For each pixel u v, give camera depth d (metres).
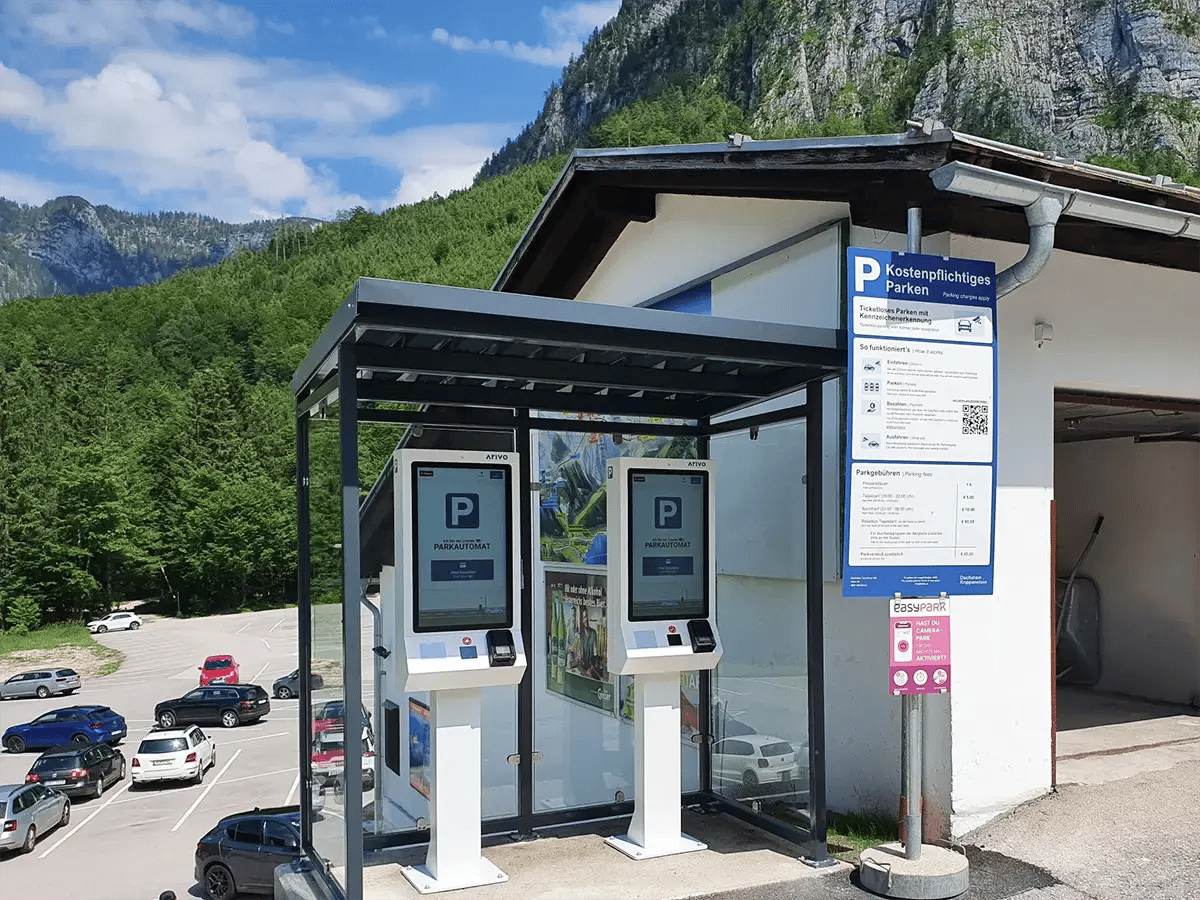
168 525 70.06
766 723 6.12
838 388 6.64
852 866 5.36
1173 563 10.09
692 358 5.56
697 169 7.33
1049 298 6.54
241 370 112.19
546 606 6.72
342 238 153.00
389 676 5.79
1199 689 9.73
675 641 5.62
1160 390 7.16
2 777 25.94
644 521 5.62
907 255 5.07
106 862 17.98
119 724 29.86
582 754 6.50
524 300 4.51
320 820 5.54
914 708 5.15
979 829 5.84
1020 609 6.21
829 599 6.73
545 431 6.89
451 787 5.19
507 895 5.00
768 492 6.50
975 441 5.19
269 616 65.88
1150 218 5.53
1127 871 5.18
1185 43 155.75
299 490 6.32
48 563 64.62
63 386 89.75
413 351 5.24
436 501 5.13
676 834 5.70
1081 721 8.95
